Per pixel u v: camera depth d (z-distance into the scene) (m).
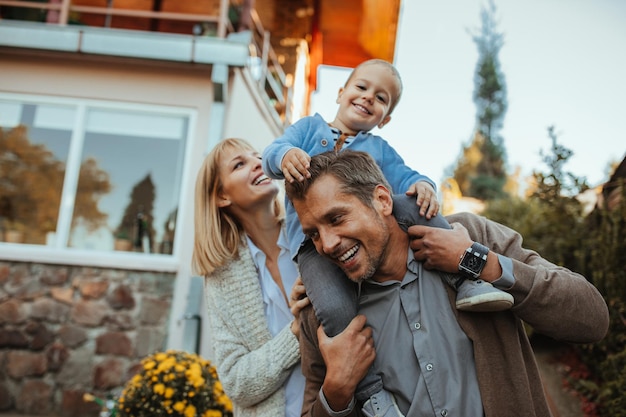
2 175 5.44
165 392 3.34
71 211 5.36
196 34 6.20
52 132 5.52
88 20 7.62
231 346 1.96
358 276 1.41
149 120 5.53
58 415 4.71
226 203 2.15
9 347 4.88
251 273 2.07
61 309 4.96
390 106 2.11
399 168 1.98
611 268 4.40
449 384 1.35
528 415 1.31
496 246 1.55
